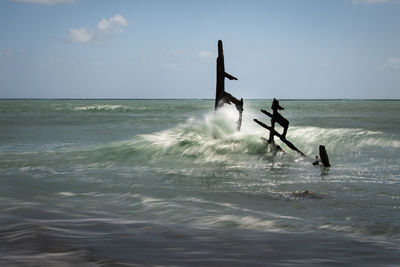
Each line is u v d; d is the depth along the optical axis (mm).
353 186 10094
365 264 4094
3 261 3730
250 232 5773
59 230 5328
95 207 7738
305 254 4504
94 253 4129
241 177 11758
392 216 7070
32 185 10258
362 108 102500
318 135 19484
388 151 17125
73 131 31453
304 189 9781
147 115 64500
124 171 12914
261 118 49594
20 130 31719
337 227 6309
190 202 8320
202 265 3889
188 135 18578
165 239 5070
